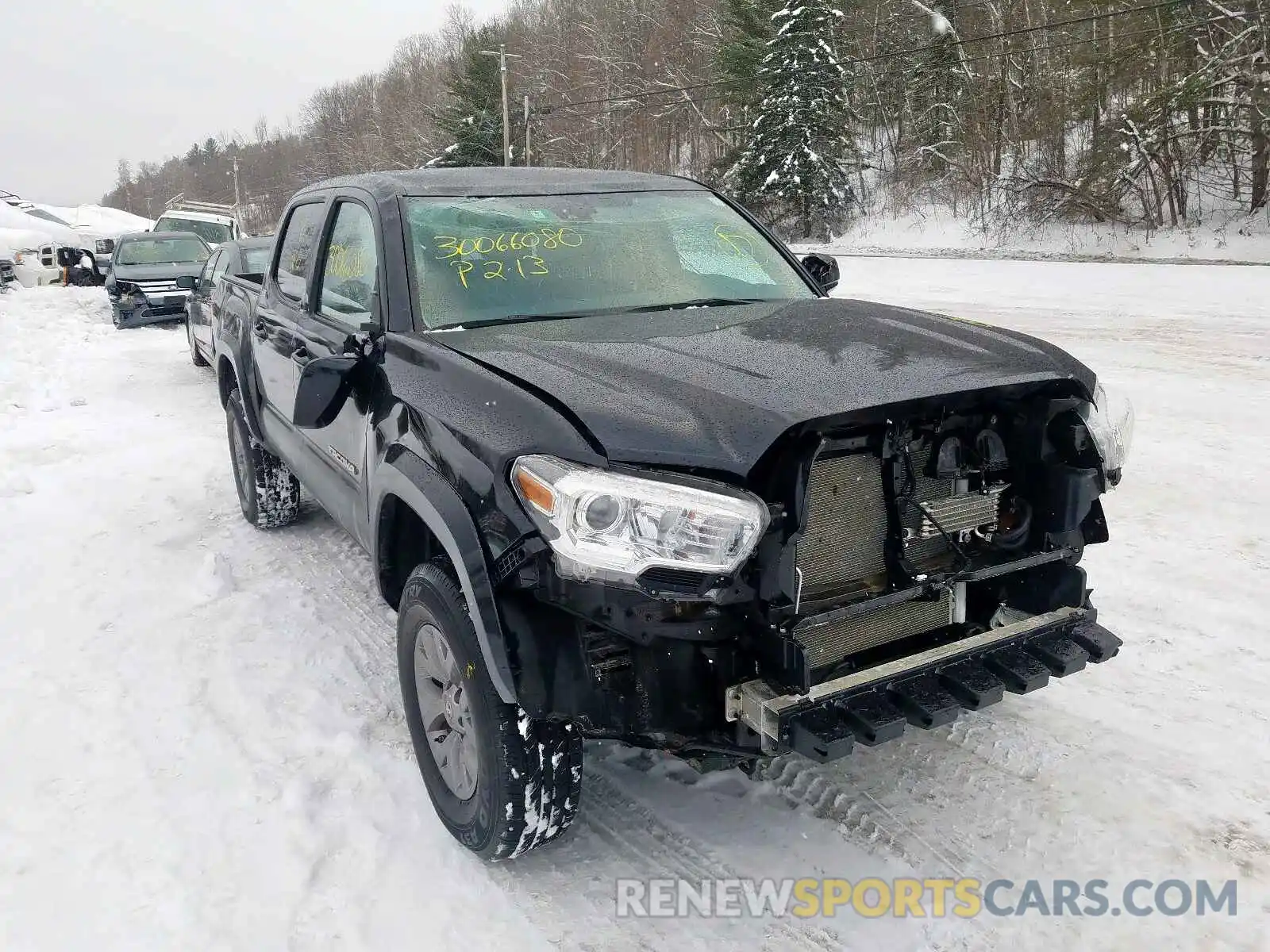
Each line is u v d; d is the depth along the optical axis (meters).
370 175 3.94
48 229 37.53
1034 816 2.88
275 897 2.64
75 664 4.05
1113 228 32.94
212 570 4.84
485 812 2.57
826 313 3.21
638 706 2.33
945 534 2.50
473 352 2.79
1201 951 2.36
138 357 12.93
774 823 2.90
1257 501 5.47
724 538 2.15
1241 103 29.28
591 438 2.25
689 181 4.29
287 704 3.68
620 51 59.94
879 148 49.81
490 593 2.34
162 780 3.21
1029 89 38.50
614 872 2.72
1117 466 2.80
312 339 3.82
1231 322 12.26
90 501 6.34
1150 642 3.90
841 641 2.50
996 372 2.54
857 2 49.16
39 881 2.73
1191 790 2.96
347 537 5.55
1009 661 2.58
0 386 10.27
